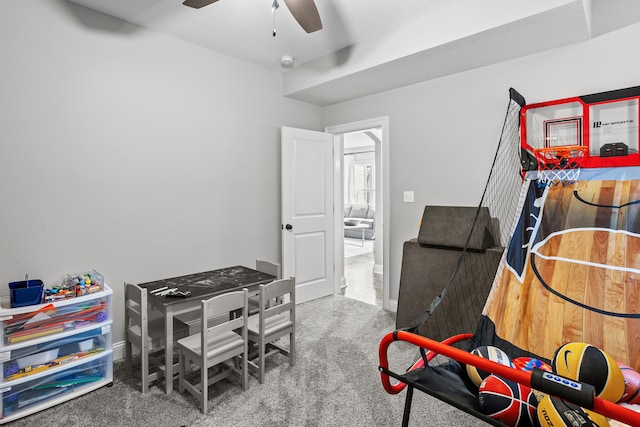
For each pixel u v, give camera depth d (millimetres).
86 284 2141
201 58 2992
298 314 3434
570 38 2340
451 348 1202
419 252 2904
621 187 1969
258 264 2951
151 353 2621
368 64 2873
